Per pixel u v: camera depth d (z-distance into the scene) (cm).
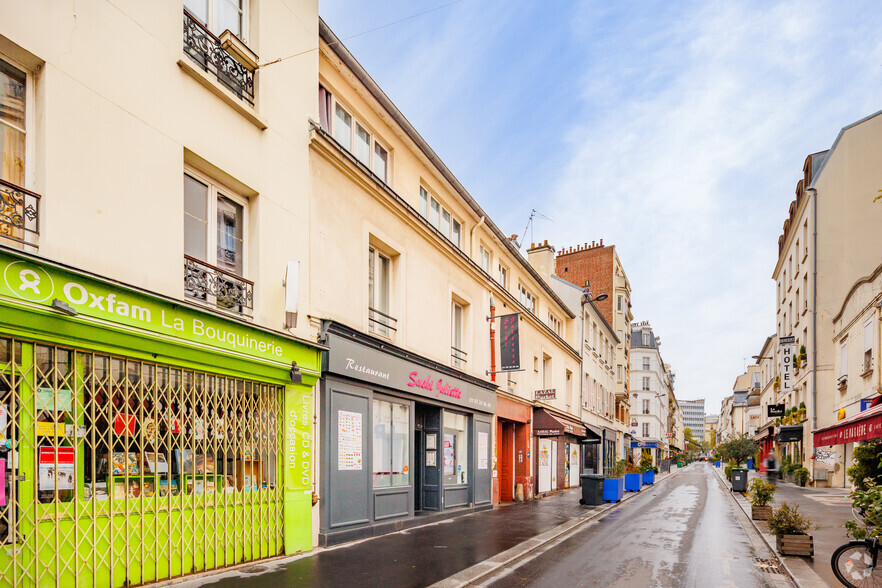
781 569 782
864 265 2327
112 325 529
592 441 2570
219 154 690
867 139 2383
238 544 687
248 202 757
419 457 1258
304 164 848
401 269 1123
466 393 1365
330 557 762
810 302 2433
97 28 546
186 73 648
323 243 883
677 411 11575
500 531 1060
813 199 2453
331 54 938
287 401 778
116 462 544
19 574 456
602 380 3316
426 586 641
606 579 712
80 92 526
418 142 1181
